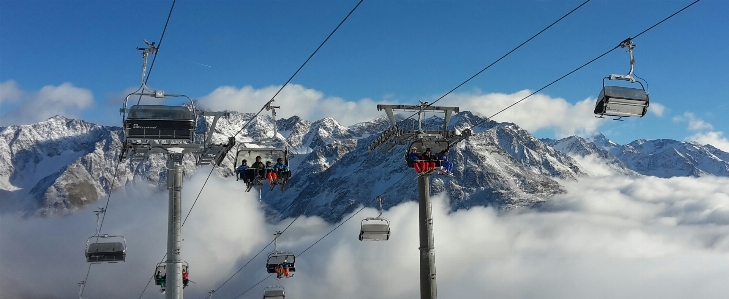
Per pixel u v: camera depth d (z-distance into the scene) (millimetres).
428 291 27328
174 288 29062
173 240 29453
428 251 27656
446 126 29906
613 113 23125
